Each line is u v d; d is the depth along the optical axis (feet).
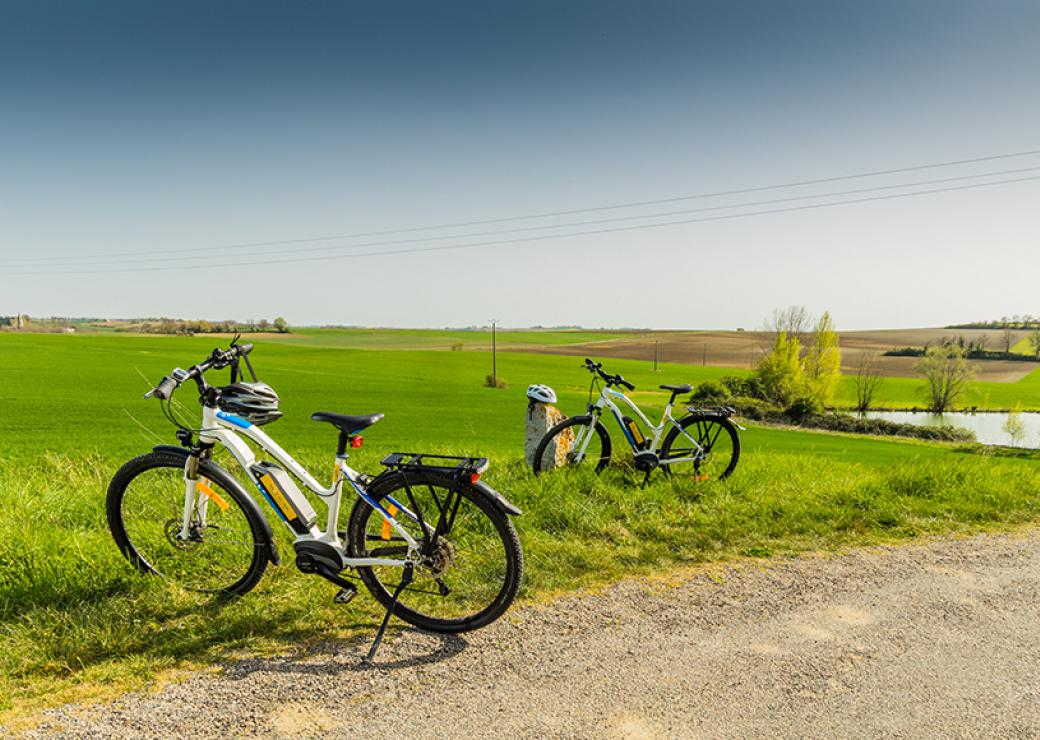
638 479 21.77
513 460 25.94
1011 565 15.52
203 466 12.25
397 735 8.21
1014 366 400.26
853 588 13.78
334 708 8.79
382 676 9.67
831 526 18.01
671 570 14.49
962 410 284.82
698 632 11.48
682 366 354.13
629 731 8.46
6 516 16.20
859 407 275.80
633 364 351.05
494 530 15.29
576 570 14.14
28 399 121.90
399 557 11.69
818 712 9.04
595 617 11.97
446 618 11.45
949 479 23.77
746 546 16.22
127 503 12.95
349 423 11.62
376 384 196.54
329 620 11.37
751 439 129.90
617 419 22.24
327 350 340.59
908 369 374.02
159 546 12.92
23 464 27.35
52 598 11.48
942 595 13.51
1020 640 11.47
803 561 15.40
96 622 10.66
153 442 78.13
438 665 10.05
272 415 12.26
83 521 16.62
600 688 9.51
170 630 10.69
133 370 182.39
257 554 11.98
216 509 12.62
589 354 395.96
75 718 8.32
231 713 8.57
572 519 17.16
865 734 8.54
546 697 9.23
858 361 399.44
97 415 104.12
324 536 11.85
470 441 93.71
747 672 10.11
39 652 9.78
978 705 9.31
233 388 12.00
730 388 240.12
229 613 11.31
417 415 134.82
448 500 11.51
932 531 18.10
